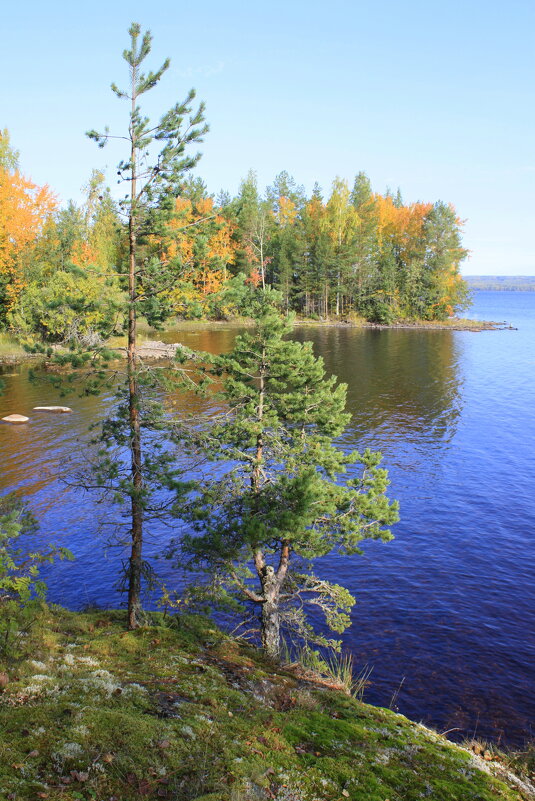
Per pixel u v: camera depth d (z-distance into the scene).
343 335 90.12
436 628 17.30
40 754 6.48
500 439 36.44
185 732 7.79
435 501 26.80
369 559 21.73
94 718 7.44
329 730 9.09
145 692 8.99
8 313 59.38
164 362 48.25
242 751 7.68
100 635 12.72
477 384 53.72
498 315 162.12
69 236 68.25
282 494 14.84
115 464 13.12
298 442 16.45
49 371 43.91
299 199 119.75
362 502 15.99
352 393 49.34
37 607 13.87
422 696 14.26
